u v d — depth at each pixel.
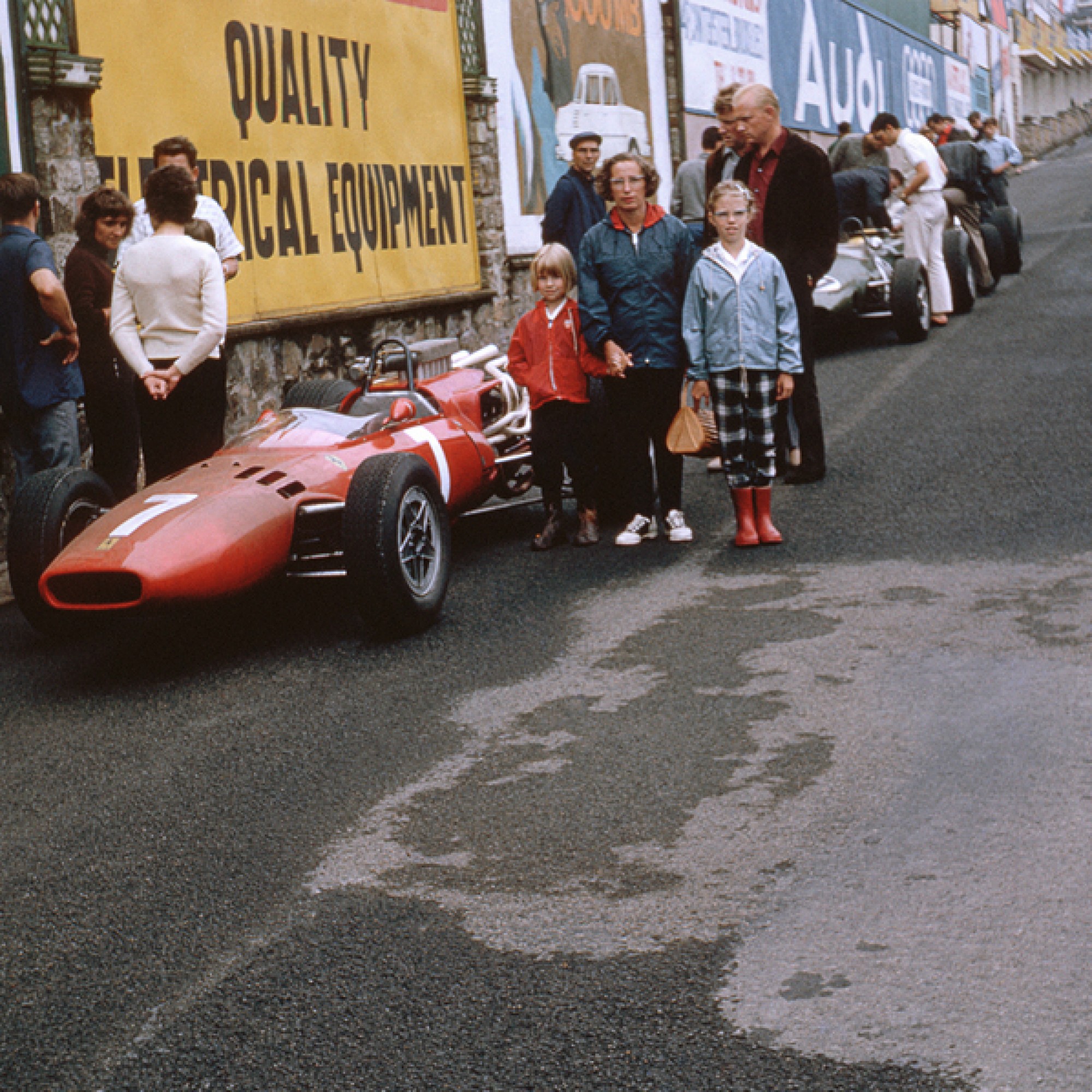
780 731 4.20
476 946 3.11
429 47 12.91
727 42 21.45
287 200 10.67
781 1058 2.59
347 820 3.87
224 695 5.13
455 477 6.66
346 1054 2.74
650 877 3.35
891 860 3.31
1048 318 12.57
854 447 8.38
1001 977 2.79
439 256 13.12
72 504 5.99
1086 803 3.50
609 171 6.52
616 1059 2.64
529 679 4.94
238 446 6.26
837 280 12.15
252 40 10.27
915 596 5.44
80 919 3.42
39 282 6.64
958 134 17.48
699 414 6.39
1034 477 7.19
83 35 8.52
